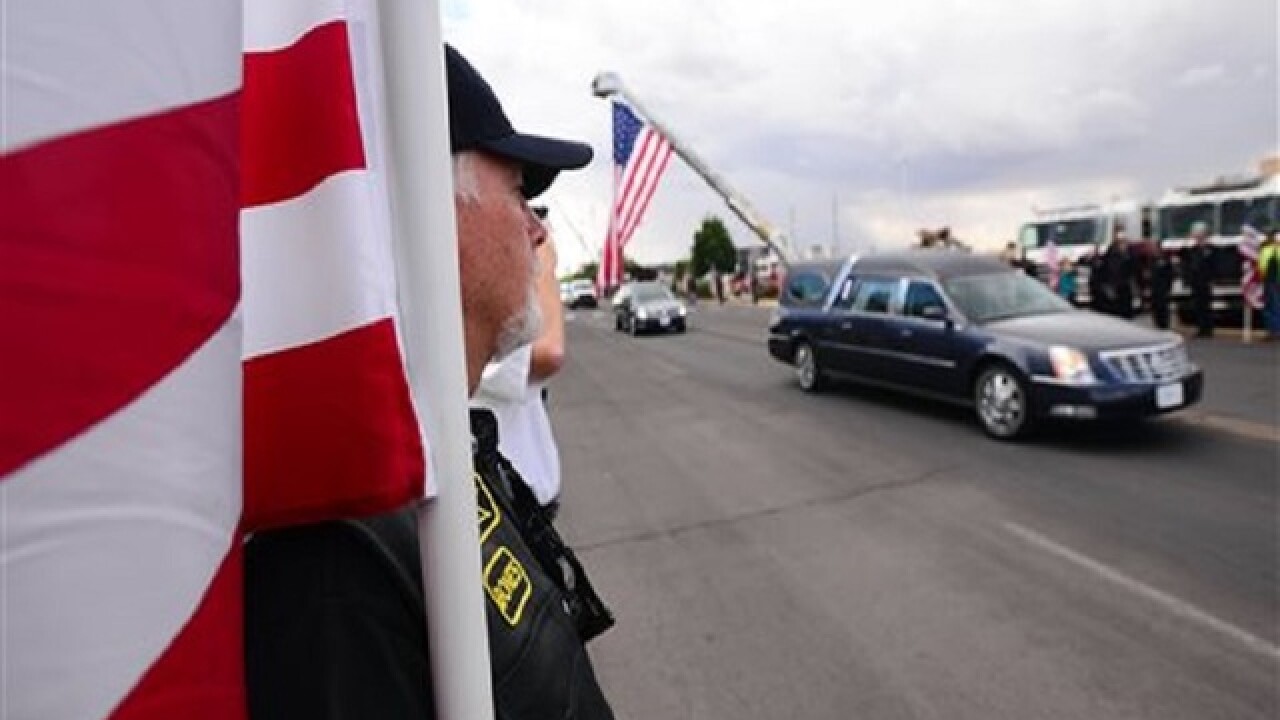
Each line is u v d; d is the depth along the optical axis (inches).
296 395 28.8
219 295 21.1
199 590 20.3
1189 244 629.3
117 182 18.1
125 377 18.2
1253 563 161.9
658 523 208.1
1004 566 166.6
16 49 16.1
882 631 139.7
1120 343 270.5
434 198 28.9
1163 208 693.9
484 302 40.5
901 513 206.2
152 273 18.9
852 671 126.6
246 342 28.9
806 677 125.7
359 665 28.0
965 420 323.3
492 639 36.6
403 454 28.5
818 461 267.9
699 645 137.9
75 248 17.1
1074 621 139.6
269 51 29.0
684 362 597.0
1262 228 632.4
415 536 32.2
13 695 16.3
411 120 28.7
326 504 28.6
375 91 29.0
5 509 16.1
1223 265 582.9
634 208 535.5
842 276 393.7
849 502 218.4
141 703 18.5
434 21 28.9
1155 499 207.5
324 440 28.6
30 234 16.3
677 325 887.7
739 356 620.1
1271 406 319.0
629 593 161.9
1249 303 527.5
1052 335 282.0
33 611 16.6
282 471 28.7
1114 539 179.5
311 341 28.9
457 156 39.1
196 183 20.2
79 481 17.3
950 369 313.4
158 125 19.1
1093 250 743.7
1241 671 120.8
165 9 19.4
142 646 18.7
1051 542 179.3
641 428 343.9
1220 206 656.4
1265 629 133.6
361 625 28.4
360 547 29.2
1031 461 252.7
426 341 29.2
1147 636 132.9
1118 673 121.7
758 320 1050.1
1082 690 117.5
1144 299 629.3
